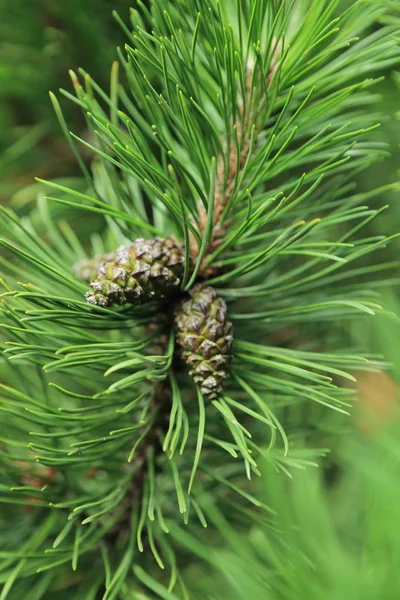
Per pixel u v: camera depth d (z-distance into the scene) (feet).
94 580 1.61
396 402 1.47
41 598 1.65
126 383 1.45
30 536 1.61
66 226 1.73
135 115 1.61
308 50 1.47
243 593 1.39
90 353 1.47
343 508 1.49
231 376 1.57
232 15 1.58
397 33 1.50
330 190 1.72
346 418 1.67
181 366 1.59
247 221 1.49
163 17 1.53
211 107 1.63
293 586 1.33
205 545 1.60
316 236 1.74
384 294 1.63
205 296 1.54
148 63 1.50
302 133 1.61
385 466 1.34
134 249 1.51
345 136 1.47
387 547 1.30
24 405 1.57
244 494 1.52
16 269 1.62
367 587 1.27
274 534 1.49
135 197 1.65
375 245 1.53
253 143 1.52
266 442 1.63
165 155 1.55
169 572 1.64
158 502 1.55
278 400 1.63
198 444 1.46
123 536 1.63
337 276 1.62
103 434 1.63
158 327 1.59
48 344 1.60
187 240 1.48
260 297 1.63
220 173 1.58
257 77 1.52
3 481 1.59
